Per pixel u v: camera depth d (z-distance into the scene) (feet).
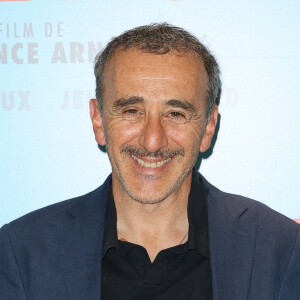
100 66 4.72
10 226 4.87
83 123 5.77
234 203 4.96
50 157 5.76
